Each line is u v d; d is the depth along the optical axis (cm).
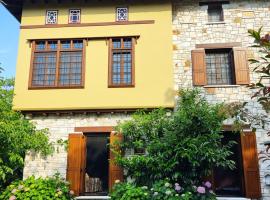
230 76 1308
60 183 1138
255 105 1227
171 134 1072
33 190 1032
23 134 1067
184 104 1106
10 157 1040
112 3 1362
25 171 1240
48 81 1302
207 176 1145
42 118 1287
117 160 1116
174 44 1340
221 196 1174
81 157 1232
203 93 1263
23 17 1372
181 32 1352
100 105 1255
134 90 1262
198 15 1366
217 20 1380
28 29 1353
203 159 1023
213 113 1065
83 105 1261
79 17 1359
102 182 1254
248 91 1248
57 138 1261
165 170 1039
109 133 1264
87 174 1268
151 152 1091
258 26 1327
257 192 1137
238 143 1220
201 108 1078
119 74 1294
